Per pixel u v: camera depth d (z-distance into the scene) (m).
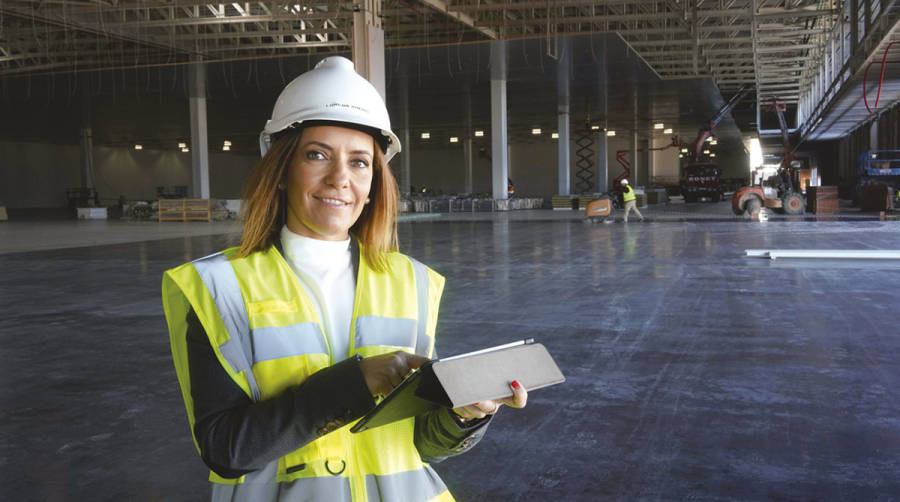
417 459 1.25
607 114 44.91
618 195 35.62
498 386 1.01
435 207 34.84
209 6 23.33
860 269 10.30
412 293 1.29
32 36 25.92
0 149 46.03
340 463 1.16
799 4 24.44
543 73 30.38
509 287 9.00
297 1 21.78
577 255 12.87
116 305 7.98
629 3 22.97
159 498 2.99
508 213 32.91
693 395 4.35
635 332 6.23
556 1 21.89
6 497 2.99
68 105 36.16
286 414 1.03
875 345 5.62
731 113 46.47
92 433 3.80
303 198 1.22
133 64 29.19
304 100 1.19
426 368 1.00
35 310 7.68
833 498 2.90
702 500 2.90
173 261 12.73
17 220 31.14
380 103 1.26
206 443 1.05
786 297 7.97
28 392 4.59
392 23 25.06
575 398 4.30
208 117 42.66
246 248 1.22
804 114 40.88
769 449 3.44
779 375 4.78
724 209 33.91
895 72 21.17
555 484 3.07
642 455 3.39
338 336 1.22
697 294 8.27
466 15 23.22
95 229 23.61
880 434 3.63
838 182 44.38
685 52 28.73
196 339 1.13
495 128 31.53
